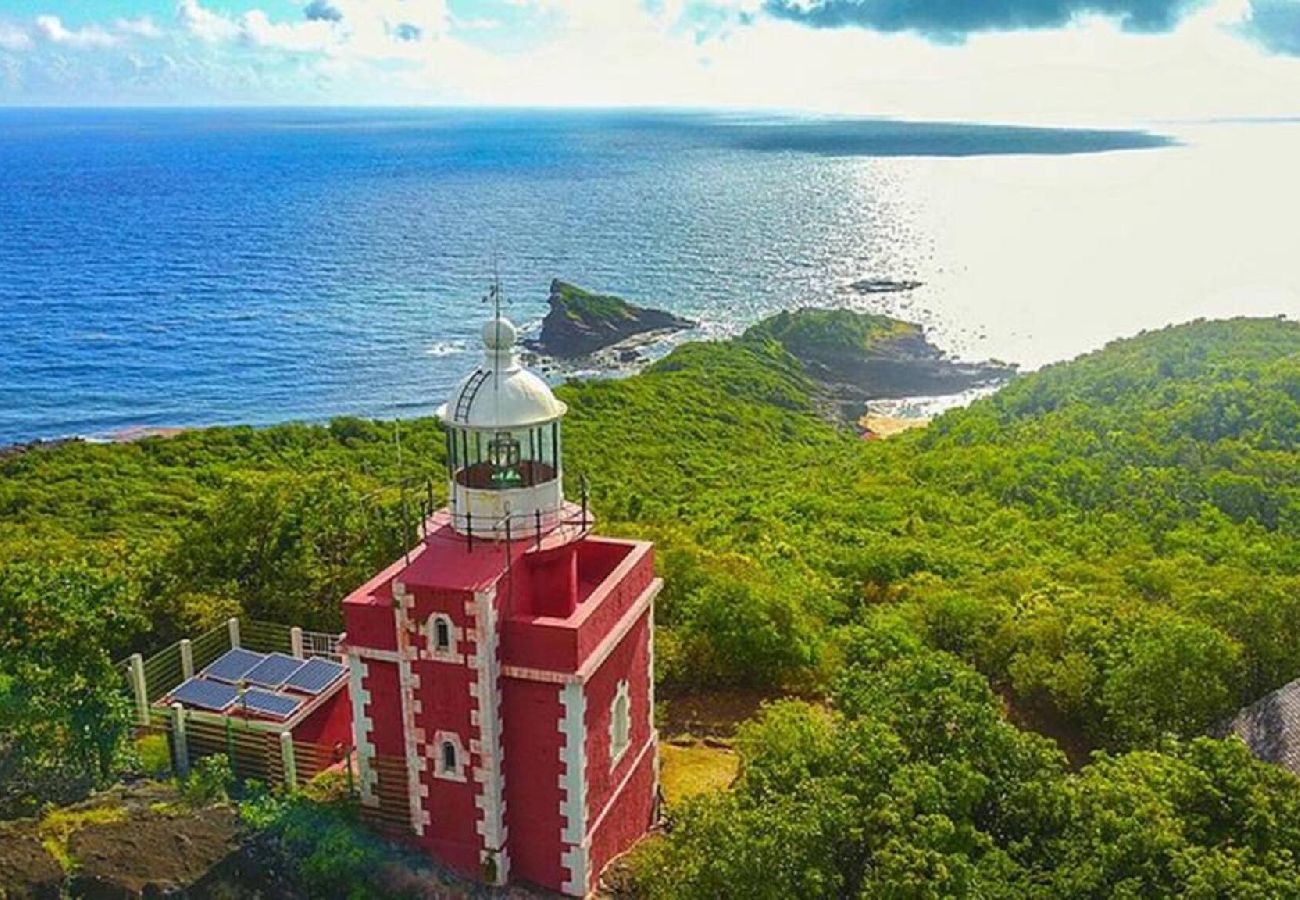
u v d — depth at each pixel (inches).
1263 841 855.1
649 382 4643.2
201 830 954.7
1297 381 3070.9
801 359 5570.9
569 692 885.8
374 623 924.0
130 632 1246.9
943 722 932.6
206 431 3491.6
